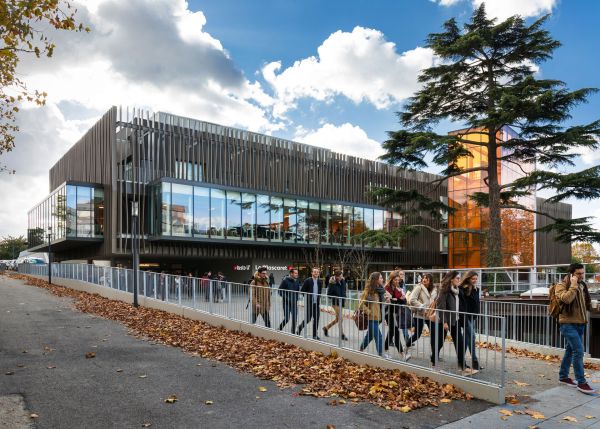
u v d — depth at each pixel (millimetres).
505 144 23078
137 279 20062
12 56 7844
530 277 19078
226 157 41969
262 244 39781
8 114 13227
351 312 9711
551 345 11469
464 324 7656
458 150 23172
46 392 7199
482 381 7285
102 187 39500
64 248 48688
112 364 9141
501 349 7074
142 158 37938
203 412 6434
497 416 6332
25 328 13359
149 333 12883
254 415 6328
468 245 41562
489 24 23547
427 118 24719
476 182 40938
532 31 22828
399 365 8570
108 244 37438
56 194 41969
